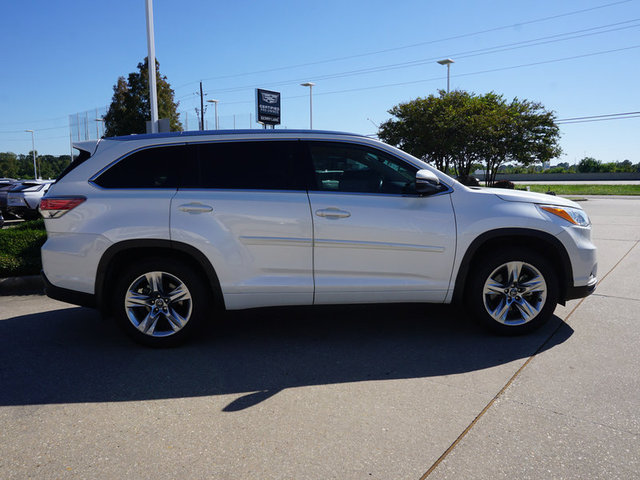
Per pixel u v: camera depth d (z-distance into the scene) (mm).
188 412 2859
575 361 3498
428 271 3891
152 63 11766
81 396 3086
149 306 3861
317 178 3896
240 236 3770
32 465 2344
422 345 3902
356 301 3920
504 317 4000
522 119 24219
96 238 3736
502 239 4004
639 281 5871
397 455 2385
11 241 7184
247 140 3947
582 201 20594
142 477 2240
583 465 2275
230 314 4848
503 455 2365
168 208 3750
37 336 4254
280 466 2312
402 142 23641
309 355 3738
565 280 4008
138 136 3967
